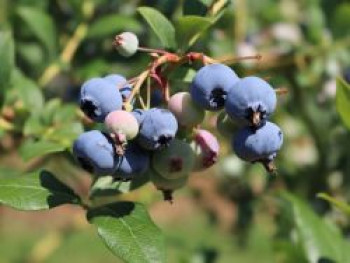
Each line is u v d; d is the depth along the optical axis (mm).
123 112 414
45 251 940
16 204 436
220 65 423
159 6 635
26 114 559
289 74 735
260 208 853
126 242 422
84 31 645
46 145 512
